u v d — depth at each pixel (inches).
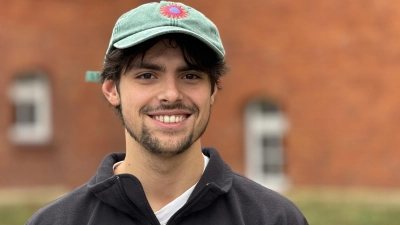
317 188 495.2
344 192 464.4
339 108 494.9
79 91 574.9
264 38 516.4
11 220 361.7
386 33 480.7
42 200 402.6
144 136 111.1
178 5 115.3
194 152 115.9
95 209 114.7
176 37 110.7
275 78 514.3
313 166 502.9
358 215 350.6
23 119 578.2
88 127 575.8
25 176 569.3
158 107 110.5
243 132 529.0
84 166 575.2
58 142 573.0
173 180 114.8
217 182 115.6
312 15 502.3
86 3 574.2
